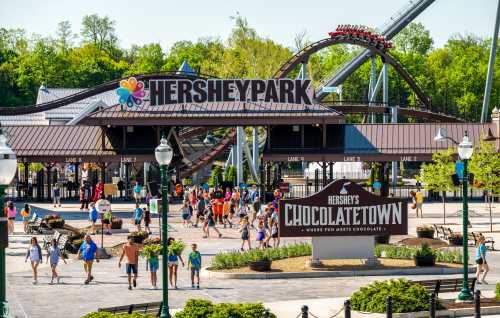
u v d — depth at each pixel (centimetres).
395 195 10819
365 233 5291
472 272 5241
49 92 14638
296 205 5269
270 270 5197
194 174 12500
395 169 11819
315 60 19450
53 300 4456
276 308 4134
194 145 16175
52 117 13050
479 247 4878
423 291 3997
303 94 10200
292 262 5450
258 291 4684
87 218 8312
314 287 4794
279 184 10044
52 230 7038
